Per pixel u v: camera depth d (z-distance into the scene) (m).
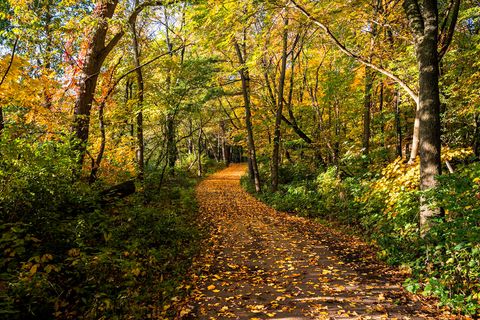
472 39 11.42
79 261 4.81
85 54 9.36
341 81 15.13
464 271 4.58
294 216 12.78
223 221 11.95
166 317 4.45
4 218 5.25
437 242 5.51
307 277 5.92
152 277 5.77
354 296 4.97
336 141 17.14
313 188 15.71
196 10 8.89
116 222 7.58
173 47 19.42
